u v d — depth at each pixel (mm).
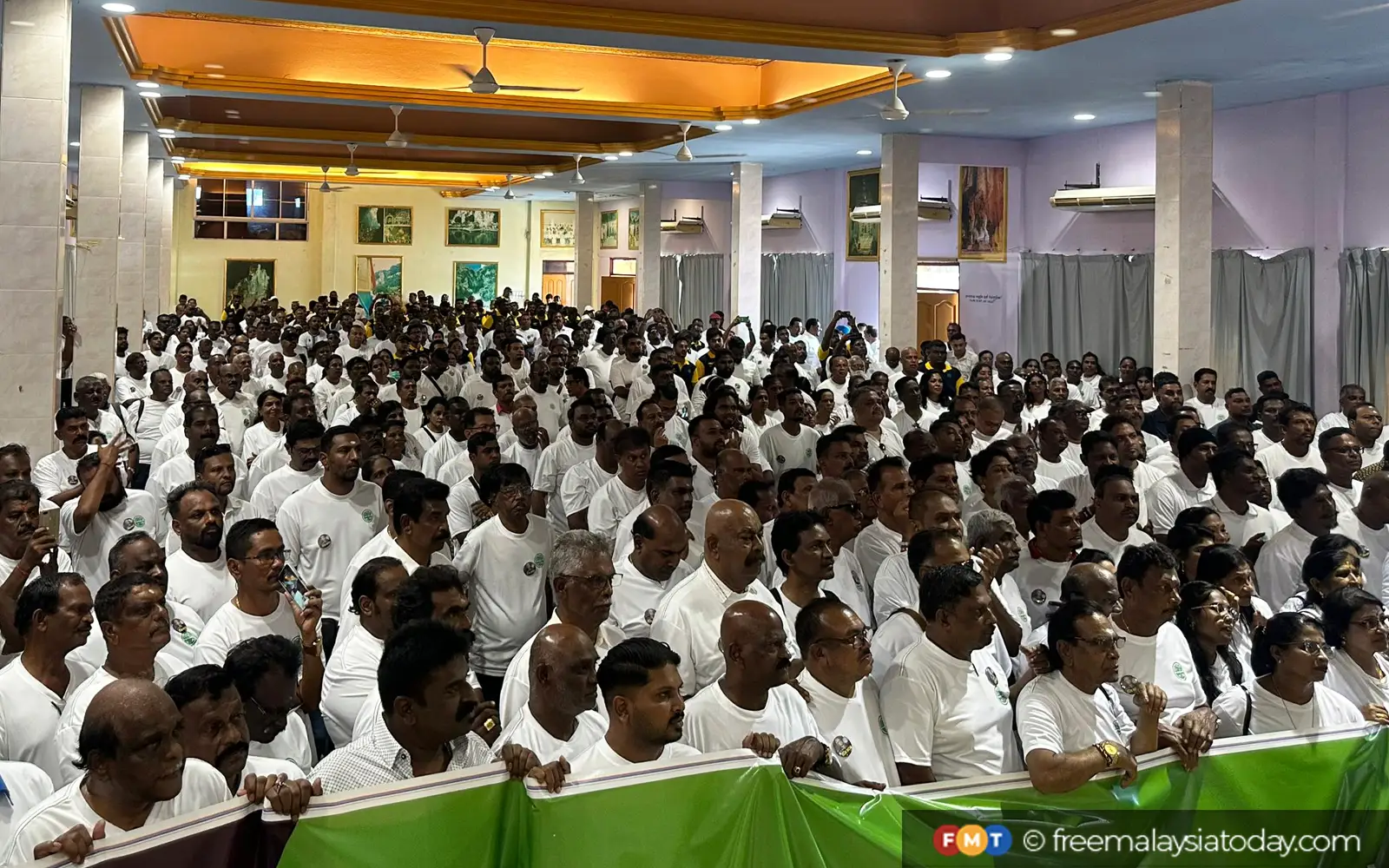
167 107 15922
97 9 9242
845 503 5402
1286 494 5852
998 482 6430
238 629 4406
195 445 7301
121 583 3689
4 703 3766
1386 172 12305
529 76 13844
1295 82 12109
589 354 15297
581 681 3488
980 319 17125
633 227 26328
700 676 4406
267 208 30500
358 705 4172
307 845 2963
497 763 3180
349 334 16219
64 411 7316
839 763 3686
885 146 15797
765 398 9188
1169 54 10695
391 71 13422
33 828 2844
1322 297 12953
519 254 32156
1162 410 9883
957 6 10570
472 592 5457
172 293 29891
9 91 8594
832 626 3754
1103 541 5754
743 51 10406
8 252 8641
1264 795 3748
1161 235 12250
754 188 19328
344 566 6039
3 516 4965
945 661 3850
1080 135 15812
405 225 31266
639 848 3195
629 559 5062
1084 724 3742
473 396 11672
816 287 20797
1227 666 4520
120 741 2807
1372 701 4324
